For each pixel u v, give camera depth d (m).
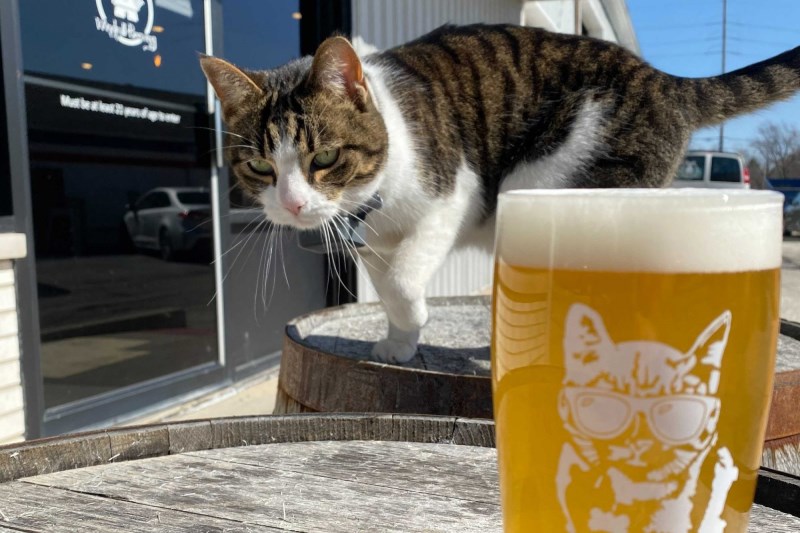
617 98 1.72
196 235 3.33
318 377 1.26
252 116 1.73
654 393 0.40
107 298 2.90
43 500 0.68
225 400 3.27
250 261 3.62
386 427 0.89
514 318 0.45
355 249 1.70
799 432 1.09
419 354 1.58
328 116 1.64
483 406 1.10
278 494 0.69
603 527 0.42
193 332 3.33
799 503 0.65
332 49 1.64
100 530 0.60
